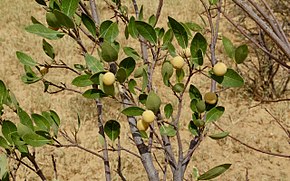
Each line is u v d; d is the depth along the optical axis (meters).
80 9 1.96
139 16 1.97
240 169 6.04
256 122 6.98
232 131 6.74
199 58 1.44
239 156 6.26
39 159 6.04
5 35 10.13
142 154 1.80
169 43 1.57
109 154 6.19
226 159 6.19
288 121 7.03
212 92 1.60
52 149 6.25
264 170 6.02
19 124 1.62
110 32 1.65
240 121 6.97
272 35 1.21
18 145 1.69
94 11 1.89
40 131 1.68
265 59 7.31
